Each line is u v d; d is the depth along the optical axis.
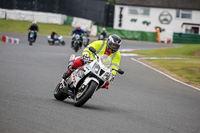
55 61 60.62
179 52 107.38
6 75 40.53
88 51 26.31
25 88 32.91
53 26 175.75
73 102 28.97
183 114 27.77
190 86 47.03
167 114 27.03
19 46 90.69
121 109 27.25
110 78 26.23
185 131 21.81
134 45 136.75
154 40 176.50
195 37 175.75
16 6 184.62
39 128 18.64
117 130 20.11
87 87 25.62
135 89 39.66
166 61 75.62
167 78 52.62
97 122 21.47
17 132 17.47
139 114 25.84
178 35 176.00
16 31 150.12
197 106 32.56
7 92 29.66
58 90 28.58
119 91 36.94
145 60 78.06
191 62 73.69
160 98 35.06
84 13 193.75
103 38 101.00
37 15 182.88
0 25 161.75
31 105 24.66
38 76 42.00
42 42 115.75
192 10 199.25
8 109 22.56
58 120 20.83
